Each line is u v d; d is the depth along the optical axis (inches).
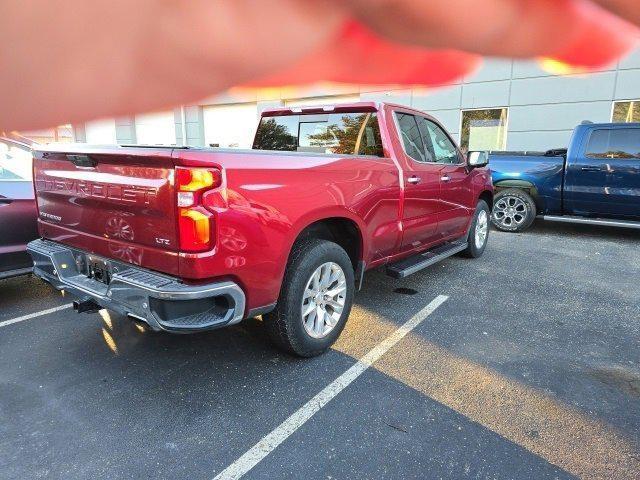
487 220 227.1
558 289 176.6
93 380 107.7
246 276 95.0
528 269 204.1
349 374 111.3
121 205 95.9
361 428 91.5
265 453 84.4
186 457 83.4
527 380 109.7
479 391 104.8
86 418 93.9
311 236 121.6
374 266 141.9
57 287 115.0
